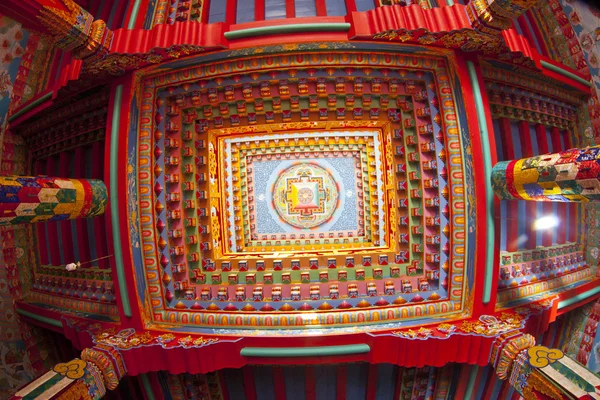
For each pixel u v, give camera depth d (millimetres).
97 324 6703
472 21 5336
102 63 5777
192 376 6941
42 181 4883
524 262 7305
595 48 7938
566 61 8180
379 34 5488
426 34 5500
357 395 7258
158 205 6535
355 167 7555
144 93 6465
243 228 7504
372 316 6371
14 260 8055
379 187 7219
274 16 6863
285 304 6566
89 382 5121
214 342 5957
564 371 4531
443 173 6367
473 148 5941
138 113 6371
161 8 6688
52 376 4895
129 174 6207
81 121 7438
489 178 5914
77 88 6590
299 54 6152
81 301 7414
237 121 6965
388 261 6824
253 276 6734
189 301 6703
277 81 6469
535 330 6539
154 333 6270
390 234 7008
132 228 6242
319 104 6773
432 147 6402
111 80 6332
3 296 7801
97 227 7312
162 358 5973
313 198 7605
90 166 7719
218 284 6801
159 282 6539
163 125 6637
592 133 8172
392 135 6887
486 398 7129
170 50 5680
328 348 6043
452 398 6781
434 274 6523
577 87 7832
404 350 5863
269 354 5988
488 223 5926
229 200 7352
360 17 5566
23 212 4562
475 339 5684
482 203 5934
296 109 6801
